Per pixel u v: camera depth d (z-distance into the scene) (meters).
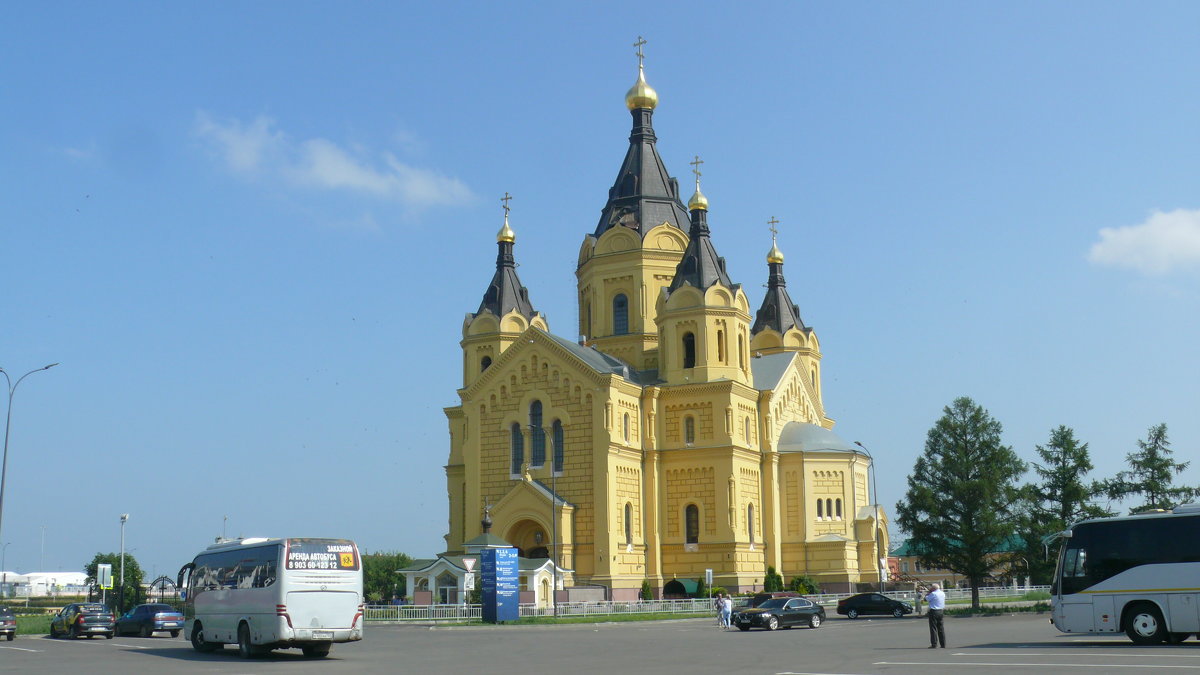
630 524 101.12
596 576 96.75
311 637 46.56
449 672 38.97
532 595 87.50
